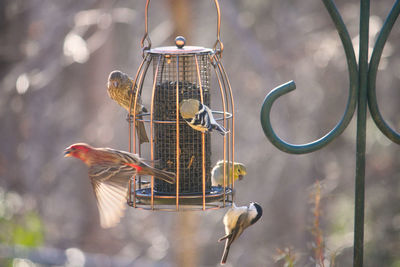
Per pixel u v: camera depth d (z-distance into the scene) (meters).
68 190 20.44
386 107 20.66
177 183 7.09
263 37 19.91
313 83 20.17
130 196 7.51
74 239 20.05
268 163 20.11
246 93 20.25
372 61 5.73
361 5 5.71
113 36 20.08
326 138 5.85
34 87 18.77
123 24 20.45
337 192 20.16
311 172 19.95
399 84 20.39
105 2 19.09
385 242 19.02
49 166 19.77
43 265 16.30
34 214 17.05
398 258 18.59
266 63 18.36
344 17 19.72
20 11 19.22
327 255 7.41
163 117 7.93
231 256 20.22
